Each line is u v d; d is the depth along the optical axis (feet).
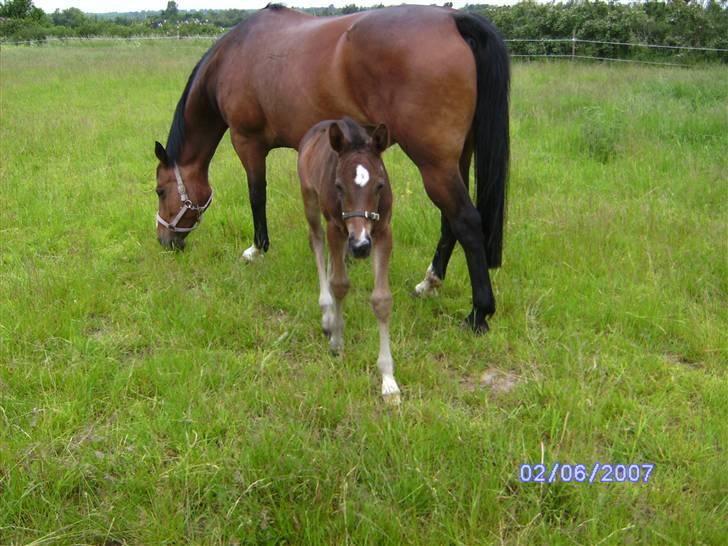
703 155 24.00
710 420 10.37
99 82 47.98
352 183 10.07
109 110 37.81
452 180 12.98
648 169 22.48
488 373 12.23
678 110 29.43
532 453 9.52
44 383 11.71
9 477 9.16
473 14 12.90
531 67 48.14
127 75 50.88
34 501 8.82
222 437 10.40
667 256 15.96
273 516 8.63
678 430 10.28
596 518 8.16
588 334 13.00
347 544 8.06
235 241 18.81
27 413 10.71
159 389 11.53
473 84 12.67
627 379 11.49
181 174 17.78
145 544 8.32
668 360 12.48
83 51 76.43
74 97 41.65
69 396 11.23
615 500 8.65
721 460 9.40
